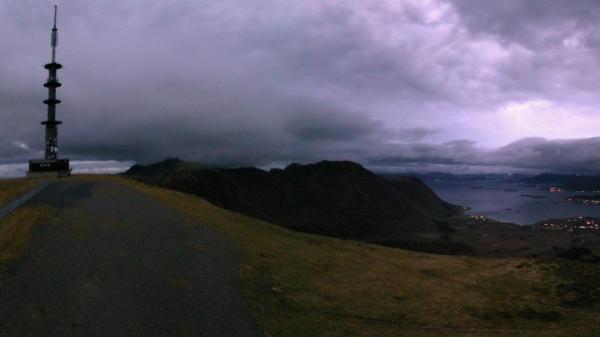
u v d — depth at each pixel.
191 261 22.23
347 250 29.95
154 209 34.91
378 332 16.11
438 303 19.70
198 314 15.74
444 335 16.02
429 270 25.28
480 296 20.72
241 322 15.48
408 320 17.61
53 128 77.88
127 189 45.16
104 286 17.61
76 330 13.77
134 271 19.70
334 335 15.50
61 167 65.69
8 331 13.45
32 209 31.31
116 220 29.66
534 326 17.08
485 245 167.88
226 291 18.52
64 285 17.41
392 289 21.55
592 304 19.27
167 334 13.91
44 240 23.45
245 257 24.50
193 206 39.66
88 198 37.91
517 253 146.12
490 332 16.36
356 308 18.66
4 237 23.78
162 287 18.06
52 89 77.12
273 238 31.50
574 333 16.20
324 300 19.31
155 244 24.66
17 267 19.12
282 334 14.99
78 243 23.41
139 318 14.91
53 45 77.19
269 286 20.08
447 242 170.38
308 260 26.12
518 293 21.06
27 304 15.44
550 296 20.52
